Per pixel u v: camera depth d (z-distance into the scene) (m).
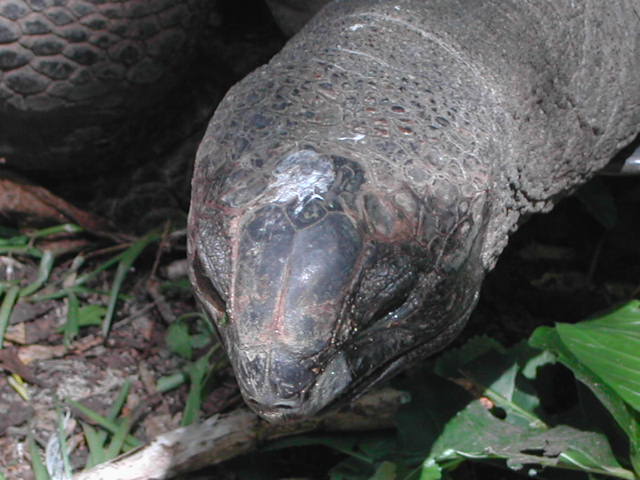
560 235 1.33
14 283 1.20
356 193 0.89
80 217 1.24
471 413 1.06
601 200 1.26
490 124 0.95
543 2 1.04
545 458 1.03
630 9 1.10
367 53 0.95
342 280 0.88
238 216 0.89
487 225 0.95
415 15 0.98
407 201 0.89
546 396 1.11
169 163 1.30
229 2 1.41
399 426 1.06
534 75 1.01
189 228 0.93
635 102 1.11
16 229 1.24
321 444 1.10
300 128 0.90
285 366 0.88
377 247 0.89
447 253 0.91
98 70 1.20
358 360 0.91
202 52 1.35
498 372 1.10
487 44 0.99
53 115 1.21
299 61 0.94
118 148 1.28
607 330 1.08
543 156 1.04
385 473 1.04
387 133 0.90
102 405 1.13
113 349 1.17
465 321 0.96
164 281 1.23
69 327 1.17
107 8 1.18
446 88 0.94
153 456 1.06
